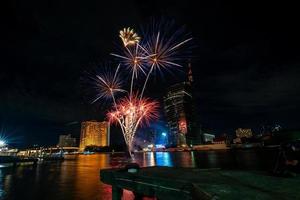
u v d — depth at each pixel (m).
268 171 6.68
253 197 3.75
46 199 19.94
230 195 3.88
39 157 95.75
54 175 39.97
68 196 20.73
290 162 5.87
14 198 20.88
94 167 59.59
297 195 3.87
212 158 101.38
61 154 107.06
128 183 6.89
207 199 3.87
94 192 22.16
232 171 7.01
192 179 5.45
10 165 68.50
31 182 31.02
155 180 5.82
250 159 83.12
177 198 5.14
